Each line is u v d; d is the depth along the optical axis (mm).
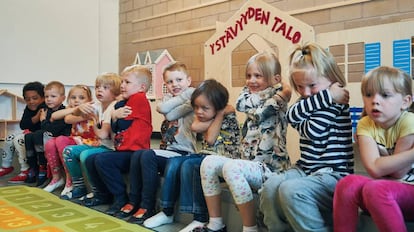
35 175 2404
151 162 1610
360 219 1092
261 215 1313
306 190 1080
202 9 3209
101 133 1939
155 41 3631
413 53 1879
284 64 1994
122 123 1814
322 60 1225
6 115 3336
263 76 1479
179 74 1765
